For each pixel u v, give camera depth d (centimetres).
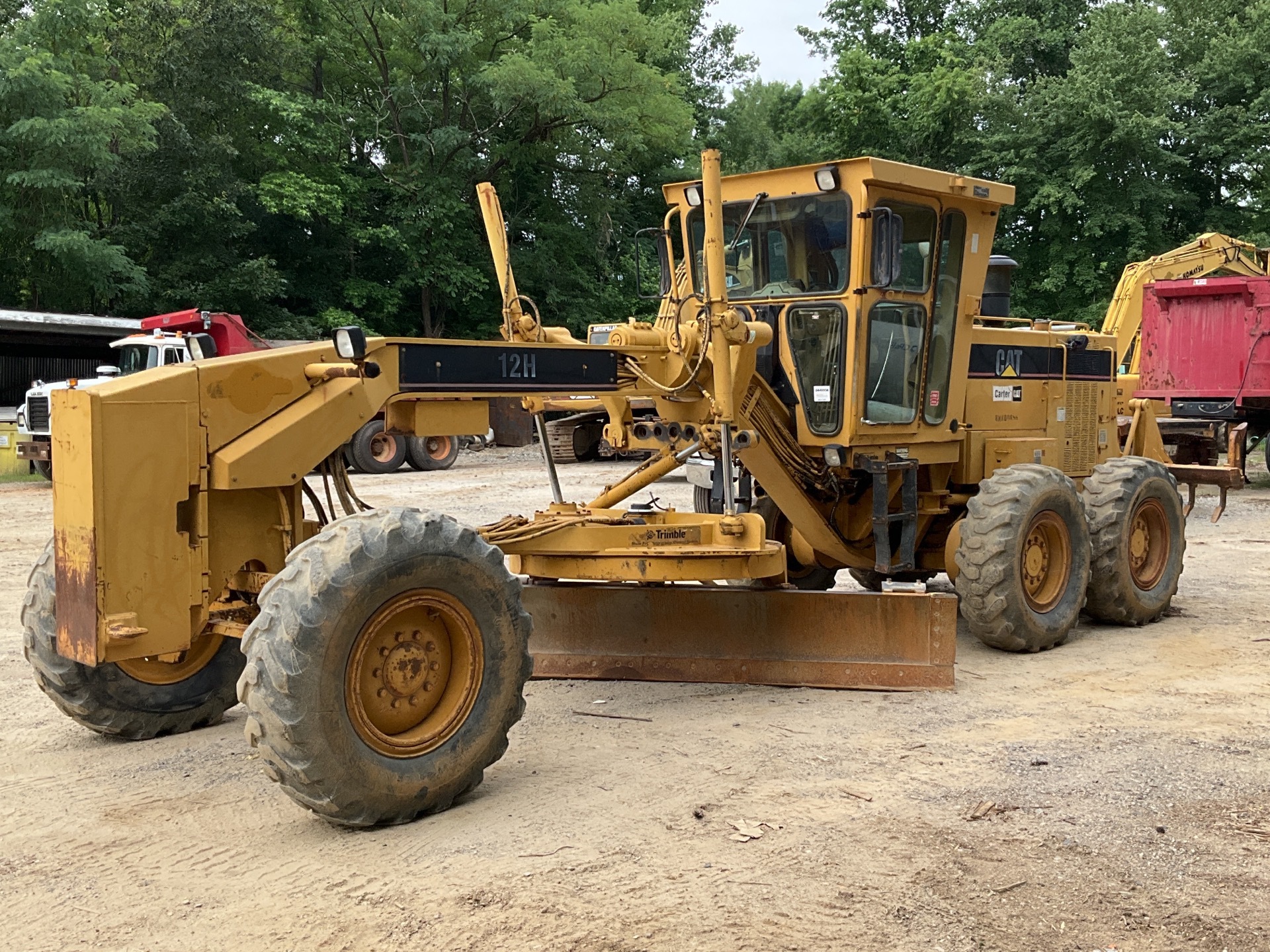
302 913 345
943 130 3431
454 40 2959
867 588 873
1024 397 818
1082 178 3048
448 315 3334
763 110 4878
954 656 613
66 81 2336
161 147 2600
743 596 625
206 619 450
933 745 509
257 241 2984
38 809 441
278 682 386
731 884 361
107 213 2817
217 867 382
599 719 557
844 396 659
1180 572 811
